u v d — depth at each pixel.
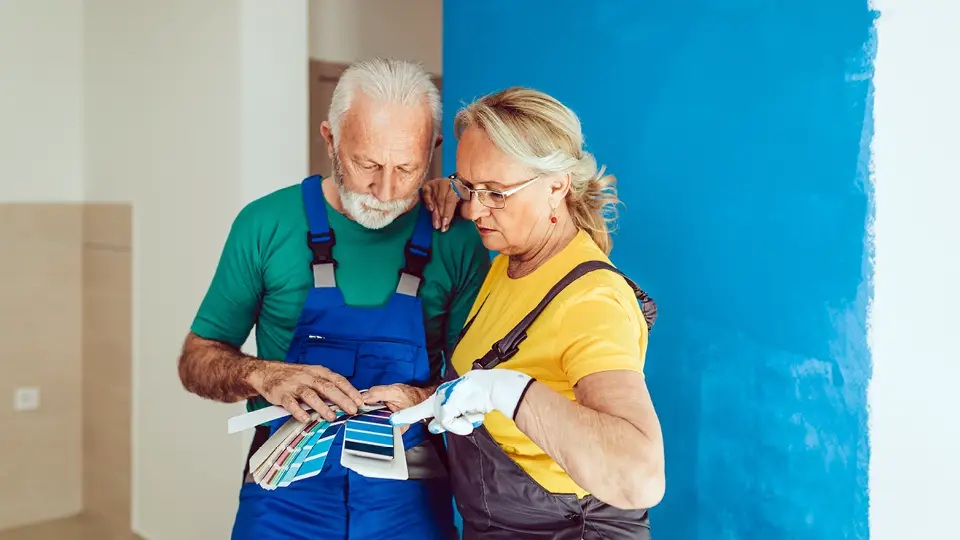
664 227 1.95
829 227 1.64
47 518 3.74
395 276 1.61
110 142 3.52
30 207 3.61
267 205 1.64
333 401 1.43
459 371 1.45
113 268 3.53
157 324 3.24
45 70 3.62
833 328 1.64
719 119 1.82
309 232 1.60
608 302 1.23
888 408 1.57
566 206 1.39
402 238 1.63
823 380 1.67
